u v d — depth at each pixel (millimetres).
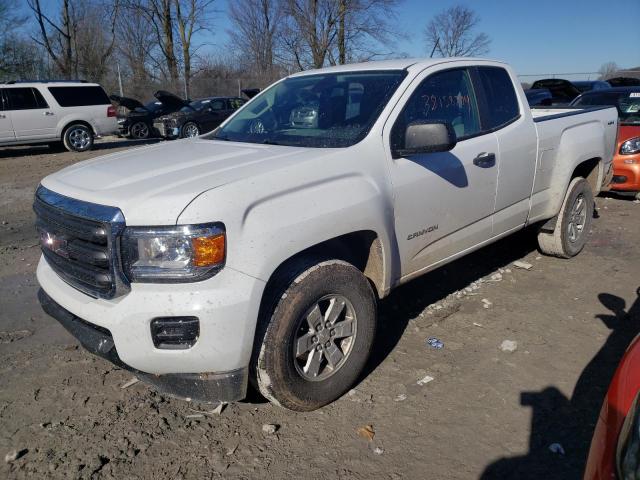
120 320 2463
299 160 2895
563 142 4828
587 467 1690
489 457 2672
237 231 2486
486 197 3998
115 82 30484
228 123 4164
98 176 2895
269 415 3014
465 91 3963
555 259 5469
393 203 3227
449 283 4871
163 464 2637
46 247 3008
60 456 2682
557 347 3707
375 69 3785
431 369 3453
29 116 14523
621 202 8008
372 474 2568
